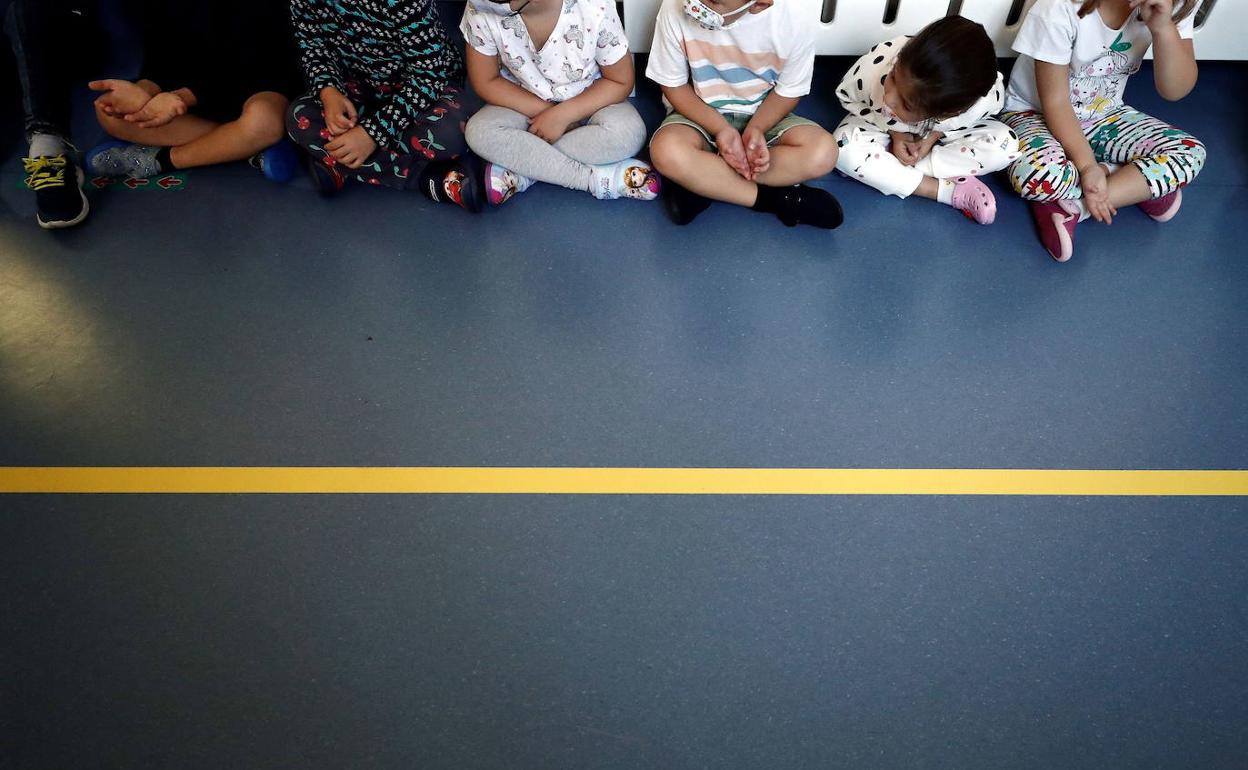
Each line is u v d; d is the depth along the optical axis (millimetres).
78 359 1806
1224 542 1514
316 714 1343
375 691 1364
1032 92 2088
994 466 1612
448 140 2033
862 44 2277
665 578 1476
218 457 1648
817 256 1981
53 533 1549
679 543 1515
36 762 1304
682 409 1696
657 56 2004
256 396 1737
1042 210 2014
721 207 2092
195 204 2123
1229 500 1566
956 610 1438
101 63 2355
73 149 2139
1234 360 1777
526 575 1484
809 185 2170
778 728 1318
